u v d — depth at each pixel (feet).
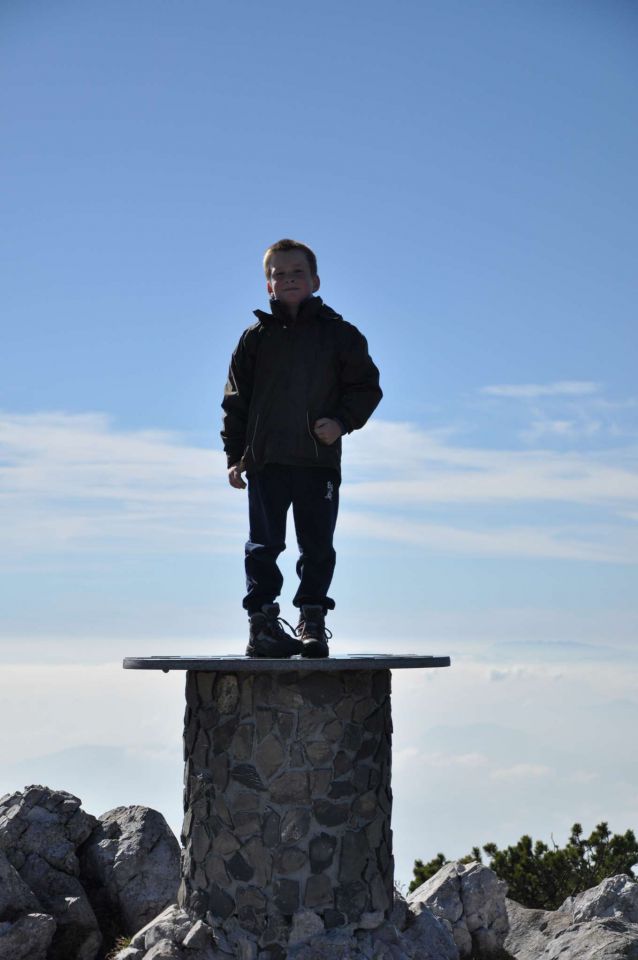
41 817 26.86
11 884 24.23
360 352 22.22
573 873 46.62
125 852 26.40
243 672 21.26
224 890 20.97
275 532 22.08
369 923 20.99
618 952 23.45
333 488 22.39
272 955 20.33
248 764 20.99
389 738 22.50
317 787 20.89
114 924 25.58
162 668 20.33
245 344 22.57
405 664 20.65
